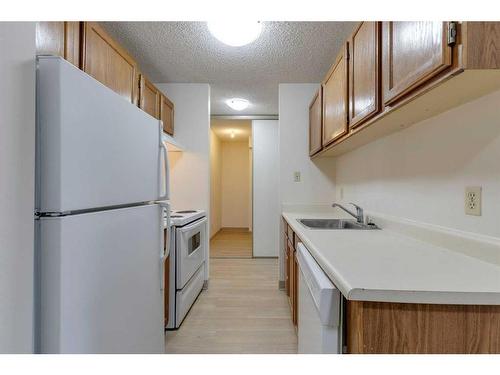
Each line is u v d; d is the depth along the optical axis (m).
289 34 2.11
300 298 1.26
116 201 1.00
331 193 3.07
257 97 3.57
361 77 1.47
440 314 0.71
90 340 0.84
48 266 0.72
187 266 2.35
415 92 1.02
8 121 0.66
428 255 1.05
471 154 1.07
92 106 0.86
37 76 0.72
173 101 3.13
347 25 1.99
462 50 0.78
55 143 0.72
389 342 0.71
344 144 2.14
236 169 7.04
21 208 0.68
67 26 1.39
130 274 1.09
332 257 1.02
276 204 4.56
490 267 0.90
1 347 0.64
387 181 1.75
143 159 1.23
